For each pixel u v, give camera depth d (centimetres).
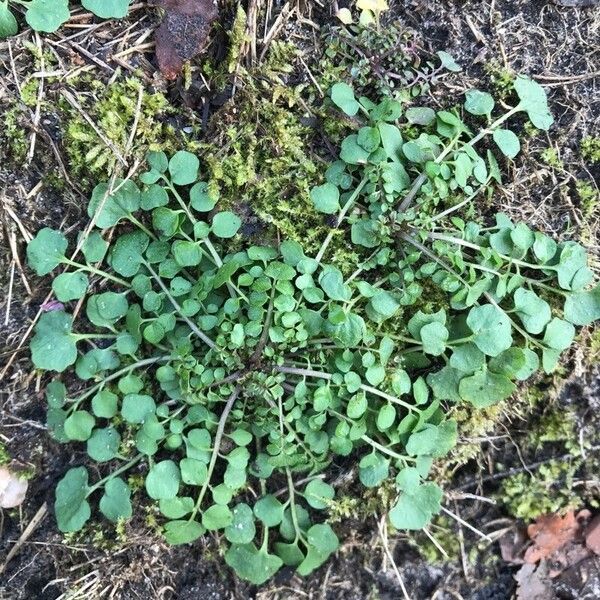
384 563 18
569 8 18
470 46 18
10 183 16
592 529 19
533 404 19
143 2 16
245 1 17
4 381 17
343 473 18
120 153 16
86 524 17
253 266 16
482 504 19
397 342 17
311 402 17
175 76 17
